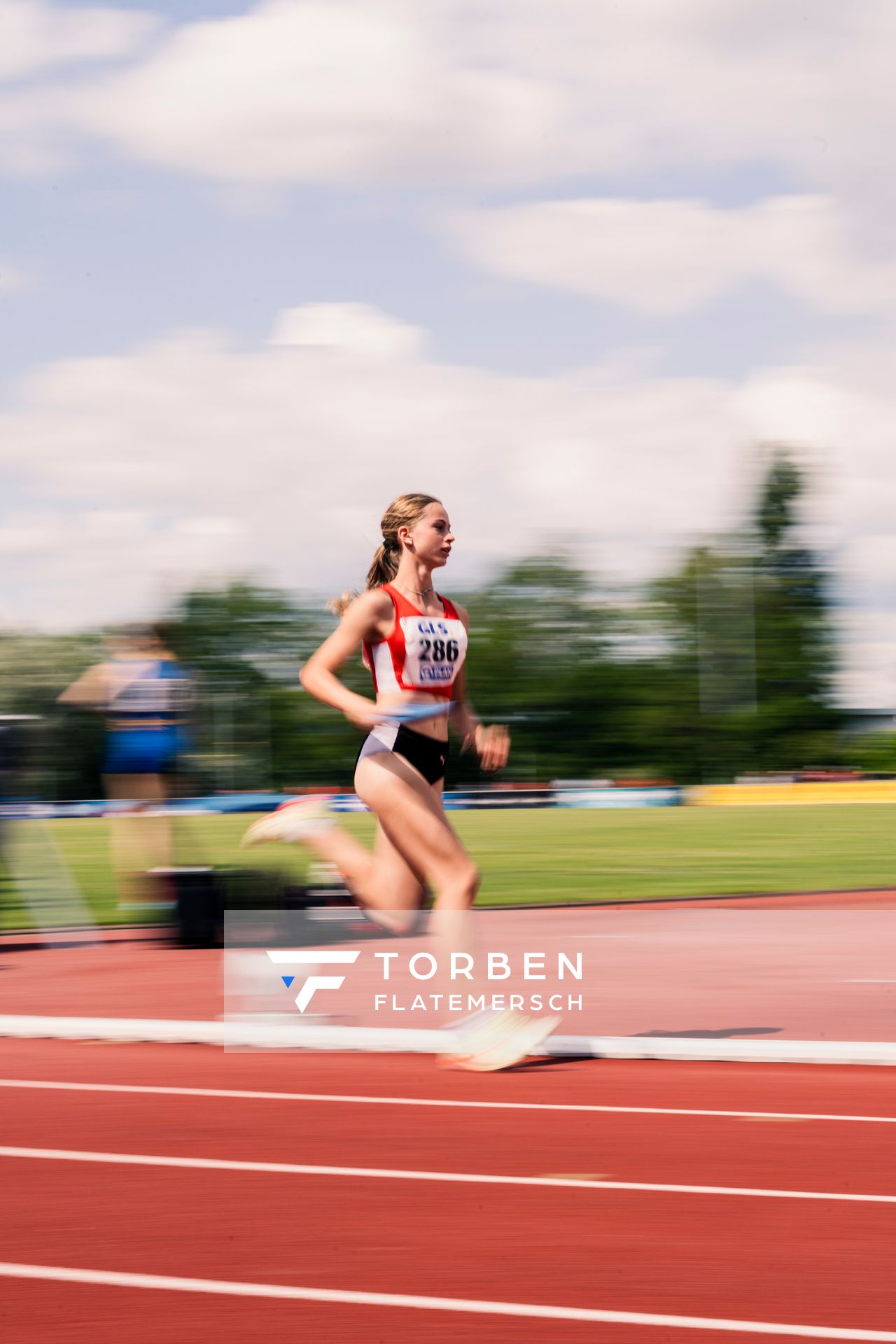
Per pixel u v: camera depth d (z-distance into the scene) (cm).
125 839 1129
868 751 8144
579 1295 299
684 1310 291
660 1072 516
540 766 7994
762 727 8088
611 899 1220
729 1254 323
